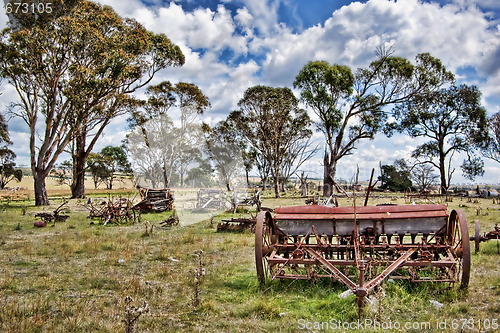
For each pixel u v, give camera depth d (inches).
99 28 1270.9
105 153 3110.2
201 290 268.1
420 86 1844.2
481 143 2171.5
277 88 2025.1
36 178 1251.2
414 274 242.4
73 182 1635.1
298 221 284.0
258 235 261.6
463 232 240.8
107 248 448.8
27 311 222.1
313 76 1775.3
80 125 1331.2
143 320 209.6
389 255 275.7
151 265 356.8
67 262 369.4
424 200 1444.4
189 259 385.7
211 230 634.8
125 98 1411.2
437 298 233.1
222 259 382.6
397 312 211.2
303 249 262.1
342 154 1792.6
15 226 676.7
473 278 277.3
